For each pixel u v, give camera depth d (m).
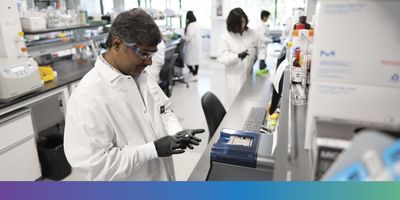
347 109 0.53
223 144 1.08
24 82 2.09
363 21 0.48
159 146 1.12
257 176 1.00
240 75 3.14
